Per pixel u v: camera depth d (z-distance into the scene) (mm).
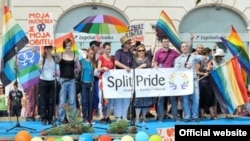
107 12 26656
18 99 17594
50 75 14531
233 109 16281
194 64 15461
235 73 16297
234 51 16844
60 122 14273
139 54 15289
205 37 26625
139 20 26453
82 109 14711
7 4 26109
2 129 14250
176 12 26625
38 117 16922
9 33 14461
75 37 24641
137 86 15008
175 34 16828
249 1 26859
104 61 15016
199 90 15977
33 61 15078
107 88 14898
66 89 14312
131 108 14914
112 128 12945
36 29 14391
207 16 26922
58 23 26375
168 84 15211
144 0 26453
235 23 26906
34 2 26234
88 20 16125
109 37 24906
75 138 12461
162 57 15531
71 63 14305
